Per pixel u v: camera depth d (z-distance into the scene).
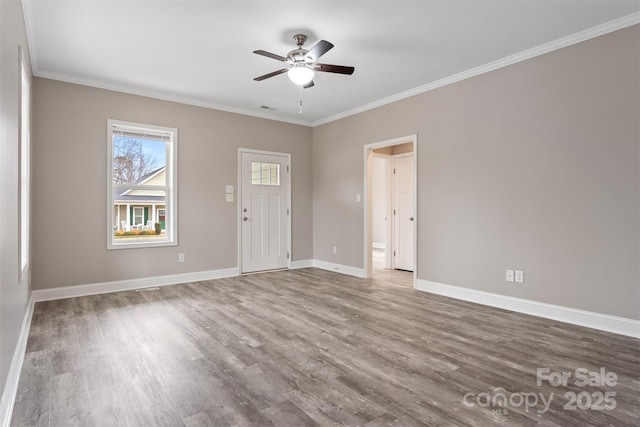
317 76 4.31
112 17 3.00
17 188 2.41
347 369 2.42
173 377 2.30
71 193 4.30
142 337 2.99
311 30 3.23
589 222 3.25
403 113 4.95
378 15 2.98
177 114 5.11
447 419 1.86
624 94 3.04
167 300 4.18
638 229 2.98
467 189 4.20
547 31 3.24
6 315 1.91
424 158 4.67
